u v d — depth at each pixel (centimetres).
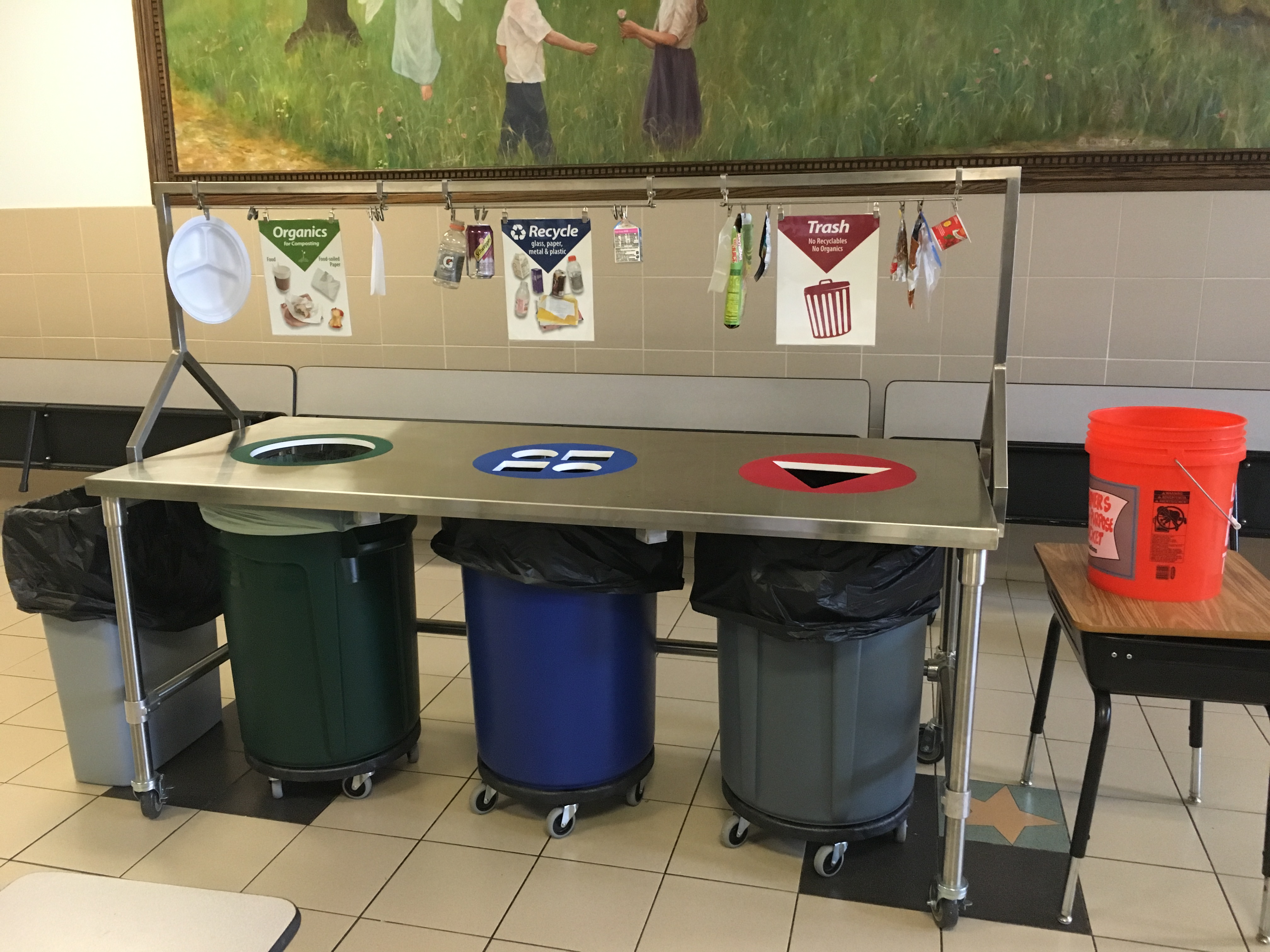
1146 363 357
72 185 428
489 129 386
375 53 387
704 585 205
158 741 256
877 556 191
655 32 364
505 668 219
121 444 400
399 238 404
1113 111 339
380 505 203
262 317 424
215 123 406
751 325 384
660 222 381
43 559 230
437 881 212
